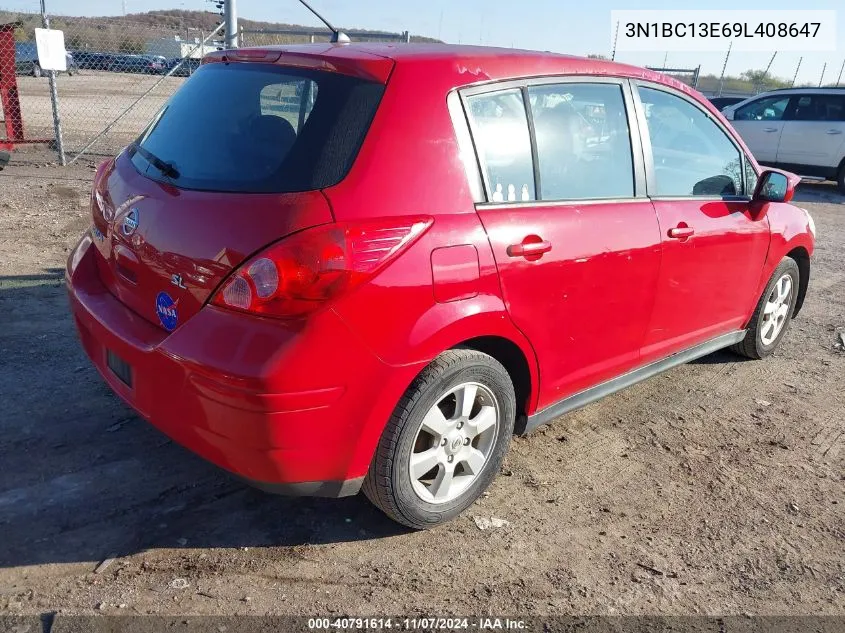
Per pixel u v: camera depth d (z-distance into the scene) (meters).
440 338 2.62
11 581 2.52
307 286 2.29
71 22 12.51
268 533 2.89
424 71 2.74
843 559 3.06
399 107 2.63
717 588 2.82
